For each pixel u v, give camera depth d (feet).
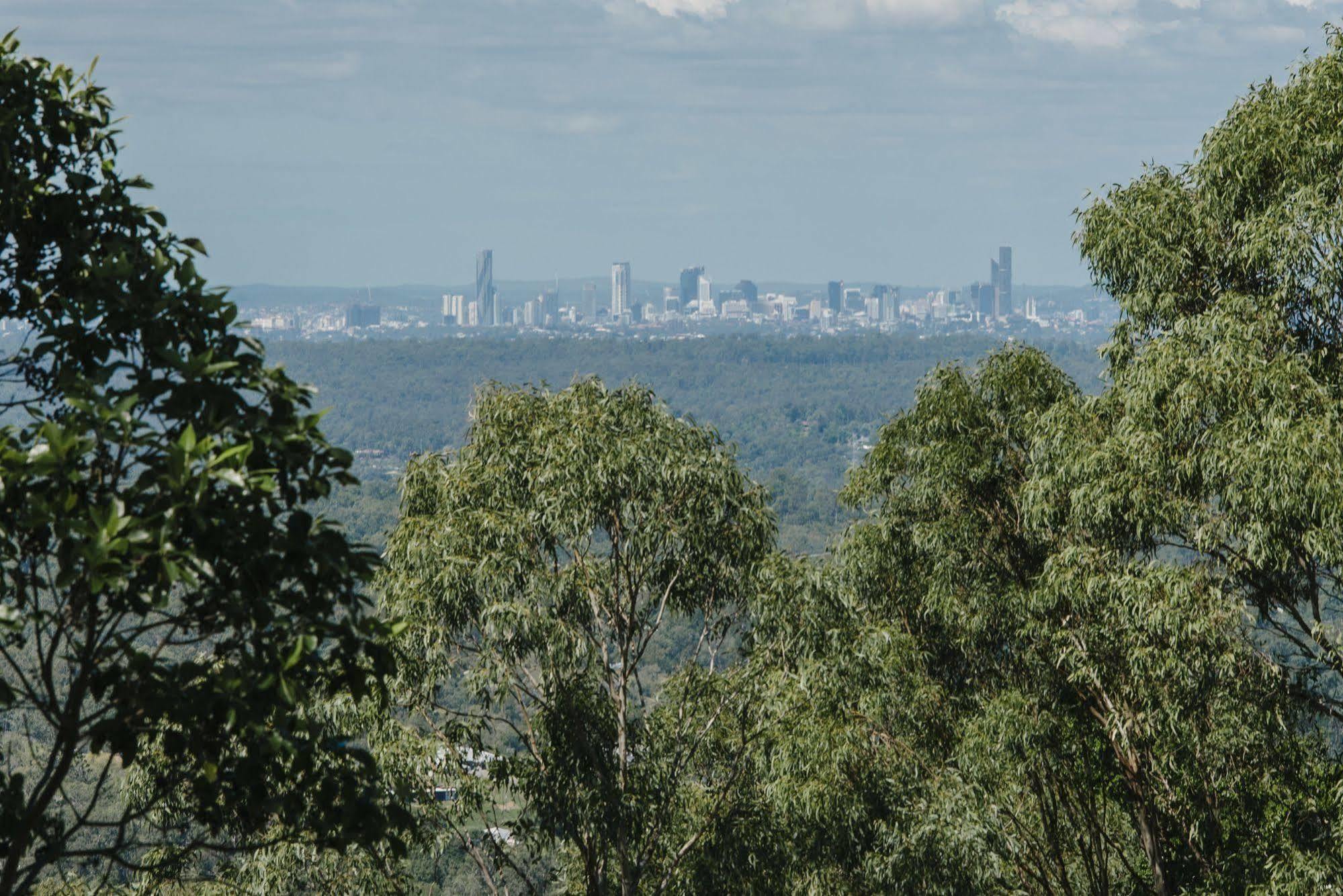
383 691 36.81
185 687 33.22
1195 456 98.89
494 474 104.27
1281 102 103.65
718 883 112.47
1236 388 95.50
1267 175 104.01
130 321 34.65
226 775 34.53
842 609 105.81
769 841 112.27
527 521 100.63
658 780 104.12
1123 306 112.47
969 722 120.47
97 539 29.55
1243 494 93.25
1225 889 121.08
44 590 33.94
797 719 105.81
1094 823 137.39
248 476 31.37
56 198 38.65
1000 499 132.87
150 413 33.14
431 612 97.50
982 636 127.44
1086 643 115.55
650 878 114.62
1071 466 106.42
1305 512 90.02
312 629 33.30
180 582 31.01
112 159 40.88
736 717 114.32
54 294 39.32
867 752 108.68
